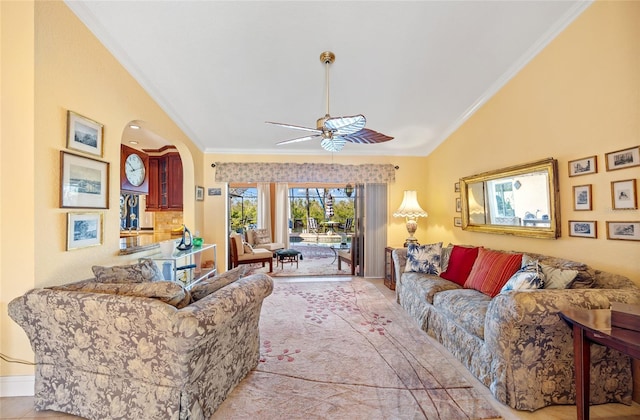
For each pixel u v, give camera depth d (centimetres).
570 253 241
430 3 220
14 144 178
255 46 261
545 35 252
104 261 238
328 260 720
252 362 215
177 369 145
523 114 290
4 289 181
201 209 489
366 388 194
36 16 177
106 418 160
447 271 329
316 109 374
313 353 242
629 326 136
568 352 179
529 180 281
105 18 220
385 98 350
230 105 360
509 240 316
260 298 201
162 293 154
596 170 217
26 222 179
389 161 523
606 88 208
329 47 264
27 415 168
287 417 166
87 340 156
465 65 291
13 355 186
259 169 500
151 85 306
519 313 169
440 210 473
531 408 174
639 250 189
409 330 291
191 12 221
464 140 399
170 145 472
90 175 221
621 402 180
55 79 190
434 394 189
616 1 200
